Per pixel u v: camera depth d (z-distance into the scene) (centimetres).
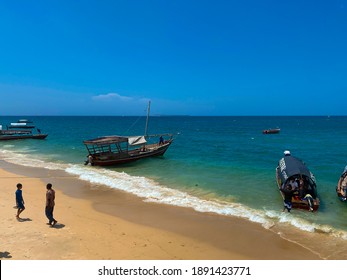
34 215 1492
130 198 1862
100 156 3031
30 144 5238
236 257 1111
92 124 15500
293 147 4791
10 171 2752
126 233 1307
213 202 1777
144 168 2878
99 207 1688
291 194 1670
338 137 6925
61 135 7706
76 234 1267
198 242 1234
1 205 1650
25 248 1113
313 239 1272
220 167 2900
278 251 1163
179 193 1962
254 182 2261
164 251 1141
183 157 3591
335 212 1628
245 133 8556
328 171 2725
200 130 10200
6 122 16762
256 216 1522
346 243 1234
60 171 2750
